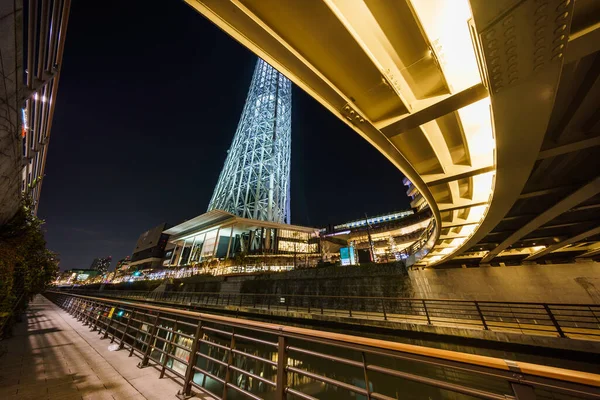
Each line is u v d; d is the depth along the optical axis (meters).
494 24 2.68
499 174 6.04
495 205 7.95
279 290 23.89
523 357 9.12
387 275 19.42
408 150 6.61
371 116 5.17
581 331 12.13
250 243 48.88
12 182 3.74
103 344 6.68
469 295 17.28
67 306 15.49
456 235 13.98
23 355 5.46
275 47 3.83
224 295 25.89
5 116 2.73
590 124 4.86
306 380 10.48
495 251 15.21
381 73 4.16
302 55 3.94
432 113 4.82
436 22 3.71
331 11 3.36
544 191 7.29
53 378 4.23
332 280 21.39
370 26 3.73
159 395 3.68
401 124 5.14
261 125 84.38
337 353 12.25
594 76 4.04
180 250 68.38
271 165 76.19
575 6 2.91
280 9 3.34
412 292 18.14
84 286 75.31
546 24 2.64
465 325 12.27
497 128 4.45
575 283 15.55
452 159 7.21
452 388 1.53
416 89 4.68
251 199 68.50
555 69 3.18
